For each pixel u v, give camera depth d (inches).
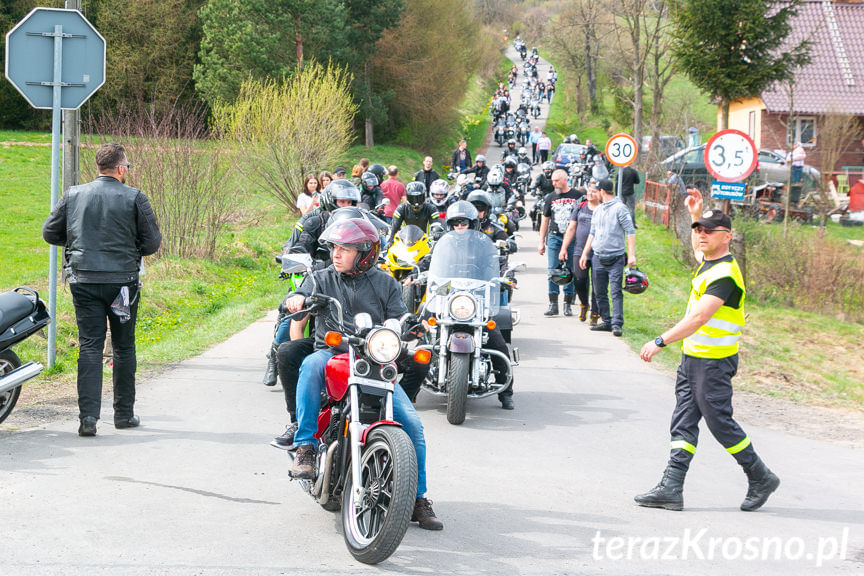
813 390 991.0
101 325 634.2
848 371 1141.1
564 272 1250.0
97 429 644.7
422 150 5211.6
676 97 5221.5
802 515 523.8
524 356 1011.9
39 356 876.6
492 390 748.0
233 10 3998.5
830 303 1531.7
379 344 426.6
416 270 938.1
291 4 4018.2
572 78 6569.9
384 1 4628.4
